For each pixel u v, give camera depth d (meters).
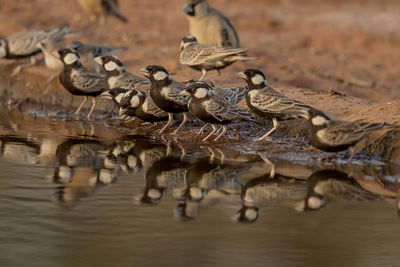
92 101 18.14
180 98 14.82
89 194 10.78
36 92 19.58
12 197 10.51
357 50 29.28
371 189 11.23
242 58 17.14
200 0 20.19
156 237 8.99
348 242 8.95
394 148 12.97
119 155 13.43
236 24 32.31
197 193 10.92
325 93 17.55
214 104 14.00
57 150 13.73
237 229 9.35
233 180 11.67
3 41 20.31
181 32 29.69
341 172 12.20
